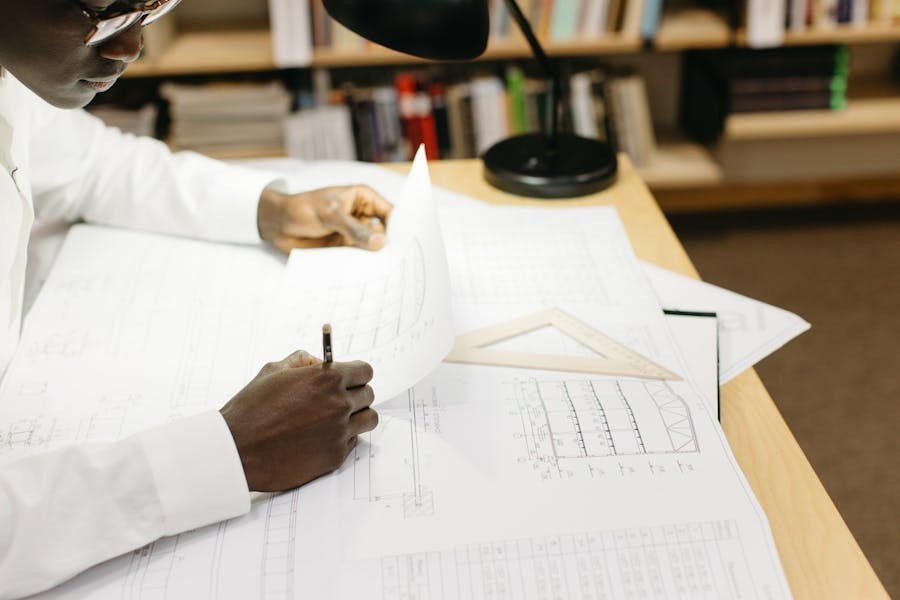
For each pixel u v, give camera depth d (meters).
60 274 1.00
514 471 0.72
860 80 2.61
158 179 1.10
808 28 2.21
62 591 0.64
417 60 2.20
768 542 0.65
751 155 2.53
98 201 1.11
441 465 0.73
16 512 0.64
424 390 0.82
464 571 0.64
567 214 1.15
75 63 0.73
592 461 0.73
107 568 0.65
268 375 0.76
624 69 2.42
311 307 0.91
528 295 0.97
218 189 1.08
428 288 0.86
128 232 1.10
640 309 0.94
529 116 2.28
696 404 0.79
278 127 2.21
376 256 0.99
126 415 0.79
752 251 2.53
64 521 0.65
